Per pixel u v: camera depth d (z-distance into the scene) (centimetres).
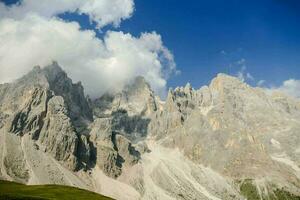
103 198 16638
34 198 13462
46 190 17012
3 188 16838
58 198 15700
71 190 17412
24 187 17612
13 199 13012
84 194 16850
